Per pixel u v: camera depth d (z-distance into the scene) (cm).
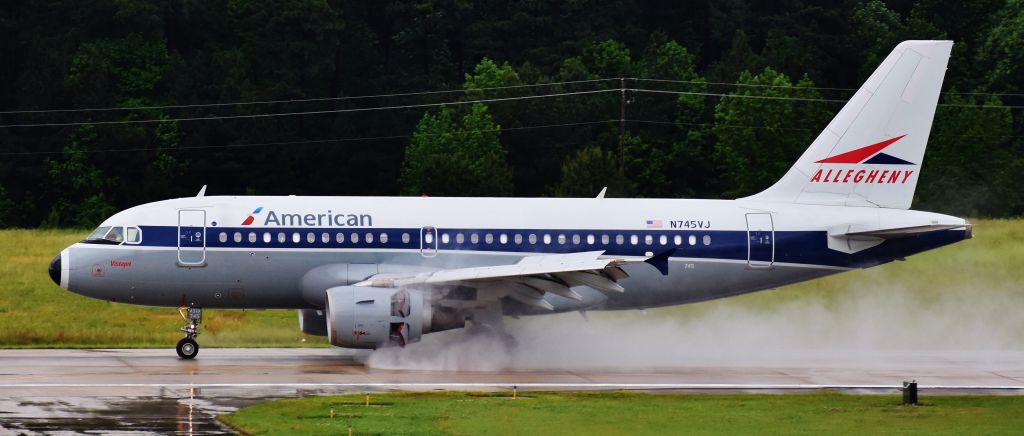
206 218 14250
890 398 11762
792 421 10575
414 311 13400
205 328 18088
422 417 10512
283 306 14562
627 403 11331
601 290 14712
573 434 9994
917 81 15138
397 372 13162
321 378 12625
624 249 14688
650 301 14975
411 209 14550
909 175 15188
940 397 11862
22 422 10088
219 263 14150
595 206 14888
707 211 14962
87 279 14062
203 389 11750
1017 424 10506
